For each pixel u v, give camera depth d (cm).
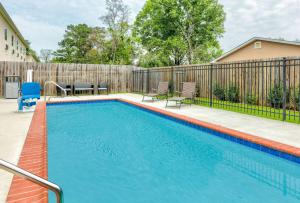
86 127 661
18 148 358
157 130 634
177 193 283
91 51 3781
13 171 114
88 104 1121
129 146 480
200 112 738
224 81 980
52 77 1362
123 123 722
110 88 1555
